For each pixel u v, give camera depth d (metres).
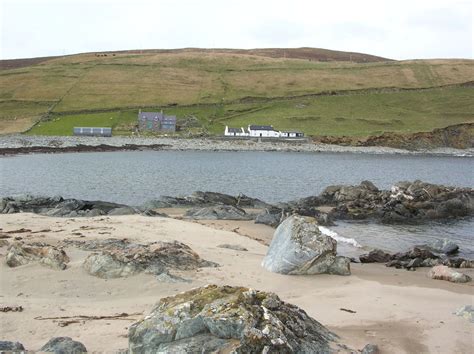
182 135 157.75
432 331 17.16
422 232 42.50
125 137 150.25
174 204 49.22
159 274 22.23
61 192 60.59
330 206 53.94
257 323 12.59
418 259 29.72
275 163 106.38
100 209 43.50
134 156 115.75
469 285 24.22
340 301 20.67
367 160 121.06
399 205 49.94
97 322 16.66
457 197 53.84
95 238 30.45
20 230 32.53
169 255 24.44
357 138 153.50
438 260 30.08
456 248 35.59
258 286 22.48
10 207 42.69
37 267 22.59
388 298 21.30
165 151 133.12
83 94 191.00
